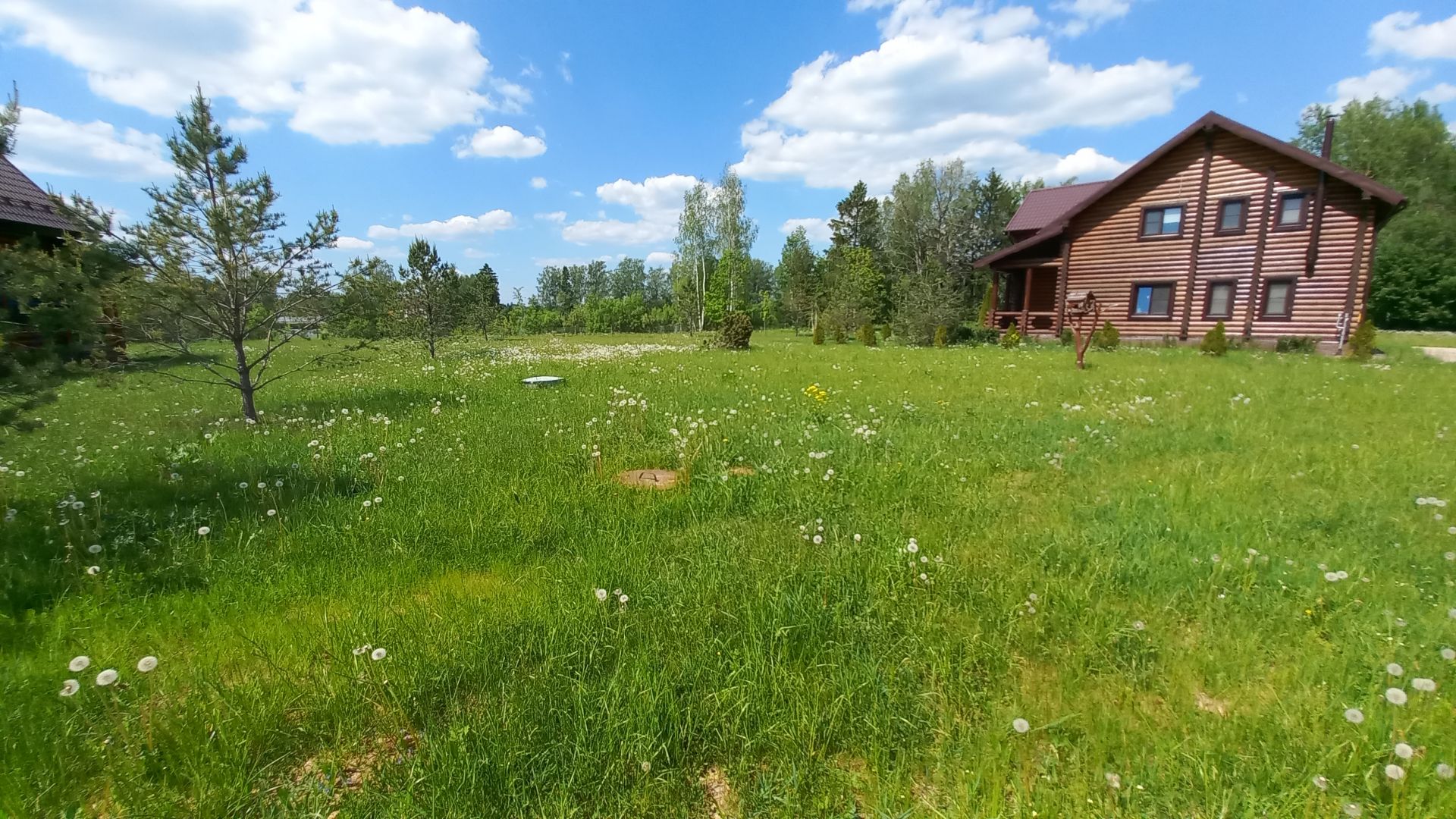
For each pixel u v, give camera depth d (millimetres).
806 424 7133
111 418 8352
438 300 18531
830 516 4391
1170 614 3092
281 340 8297
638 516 4398
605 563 3592
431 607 3104
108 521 4055
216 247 7297
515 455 5906
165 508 4422
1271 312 21562
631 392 9992
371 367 15703
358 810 1910
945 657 2646
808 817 1921
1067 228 25594
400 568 3572
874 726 2252
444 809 1902
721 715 2293
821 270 59938
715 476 5066
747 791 2021
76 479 5109
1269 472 5340
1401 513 4324
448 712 2350
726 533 4109
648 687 2400
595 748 2141
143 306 6809
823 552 3768
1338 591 3227
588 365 15562
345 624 2898
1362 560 3559
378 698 2393
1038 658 2760
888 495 4820
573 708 2340
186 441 6516
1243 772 2074
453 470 5359
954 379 12008
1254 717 2330
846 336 32406
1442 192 39531
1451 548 3777
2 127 4480
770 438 6500
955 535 4074
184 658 2699
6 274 4355
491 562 3701
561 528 4180
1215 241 22359
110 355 6199
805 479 5145
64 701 2369
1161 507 4496
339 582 3416
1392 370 13430
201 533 3715
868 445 6137
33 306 4629
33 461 5738
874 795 2004
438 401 9008
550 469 5461
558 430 6883
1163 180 23344
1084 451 6102
